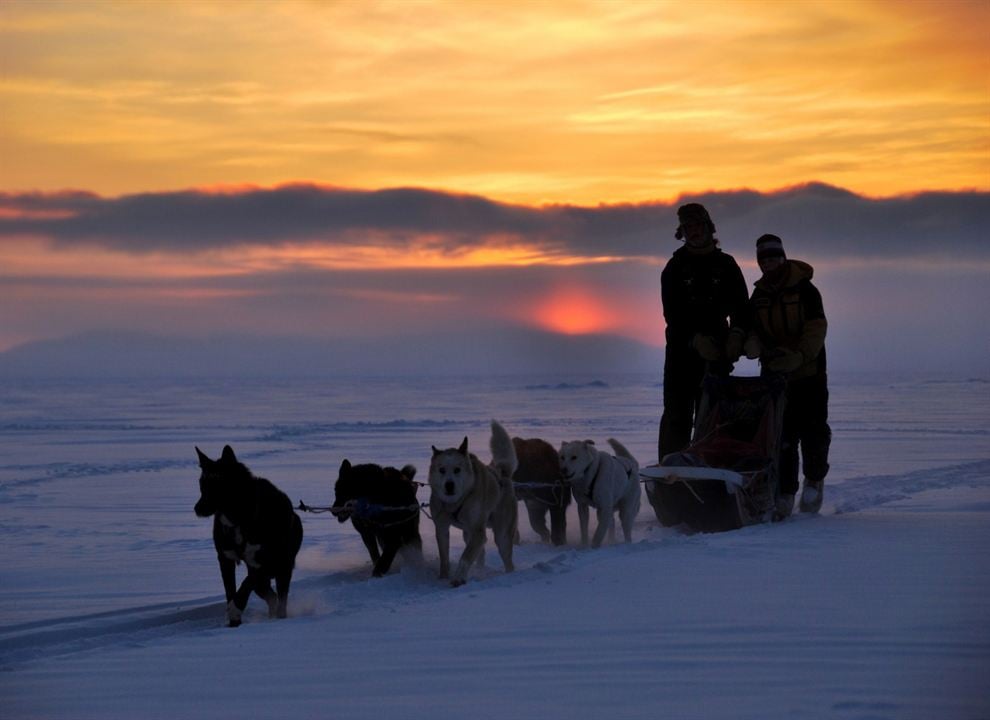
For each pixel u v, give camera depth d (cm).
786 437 1245
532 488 1159
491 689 523
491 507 987
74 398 9581
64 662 603
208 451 2912
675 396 1291
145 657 611
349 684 542
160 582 984
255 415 5569
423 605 746
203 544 1239
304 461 2509
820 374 1244
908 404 6034
